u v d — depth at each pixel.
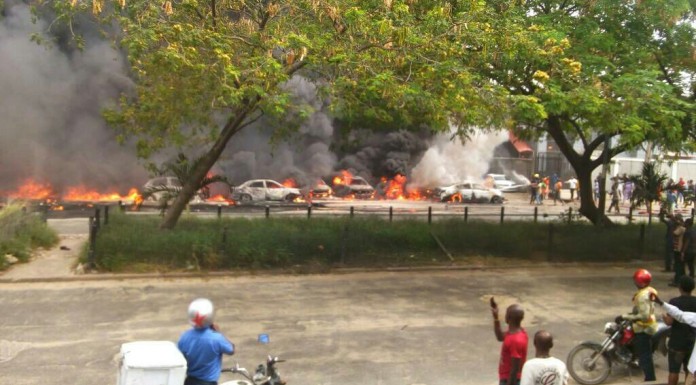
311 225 18.22
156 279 13.29
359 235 16.41
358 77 14.10
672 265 16.38
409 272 15.05
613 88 14.66
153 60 13.36
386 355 9.05
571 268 16.47
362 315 11.16
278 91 13.73
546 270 16.05
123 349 5.27
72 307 11.02
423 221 20.33
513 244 17.25
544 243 18.09
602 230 19.55
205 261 14.16
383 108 17.08
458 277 14.78
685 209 36.31
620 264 17.17
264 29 14.05
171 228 16.27
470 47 14.37
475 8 13.54
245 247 14.44
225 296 12.15
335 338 9.79
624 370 8.74
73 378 7.79
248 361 8.61
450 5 14.08
